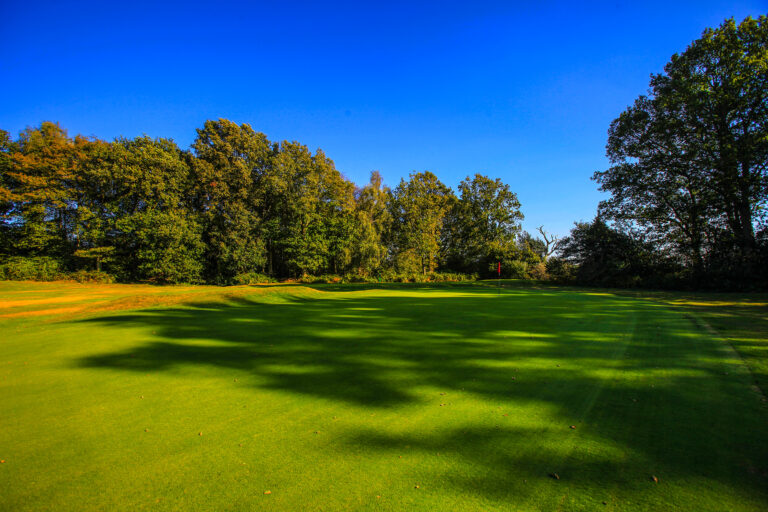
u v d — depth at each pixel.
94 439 3.60
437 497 2.62
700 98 23.89
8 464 3.13
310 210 37.50
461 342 7.98
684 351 6.84
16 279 29.03
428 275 40.41
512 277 41.84
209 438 3.62
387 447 3.41
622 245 31.48
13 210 31.31
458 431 3.74
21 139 33.16
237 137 35.56
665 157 26.95
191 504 2.56
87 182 32.62
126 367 6.20
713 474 2.84
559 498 2.59
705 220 26.69
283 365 6.30
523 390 4.95
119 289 24.78
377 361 6.52
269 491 2.72
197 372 5.91
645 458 3.12
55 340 8.38
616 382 5.18
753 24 22.80
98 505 2.56
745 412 4.03
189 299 15.62
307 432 3.74
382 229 42.81
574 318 11.23
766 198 23.31
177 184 33.97
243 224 33.91
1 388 5.14
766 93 22.31
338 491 2.71
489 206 48.03
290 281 36.62
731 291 23.88
